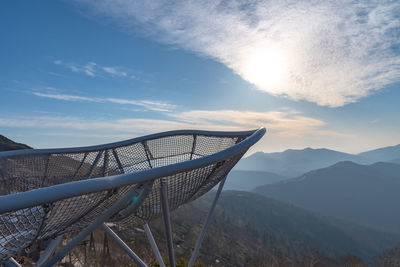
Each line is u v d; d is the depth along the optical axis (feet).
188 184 19.58
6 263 17.80
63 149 32.83
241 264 216.74
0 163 27.02
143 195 16.02
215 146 32.86
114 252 62.49
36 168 30.71
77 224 18.67
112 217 20.03
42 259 21.97
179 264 46.93
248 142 19.12
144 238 128.88
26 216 13.41
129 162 34.86
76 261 47.42
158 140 35.27
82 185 11.21
